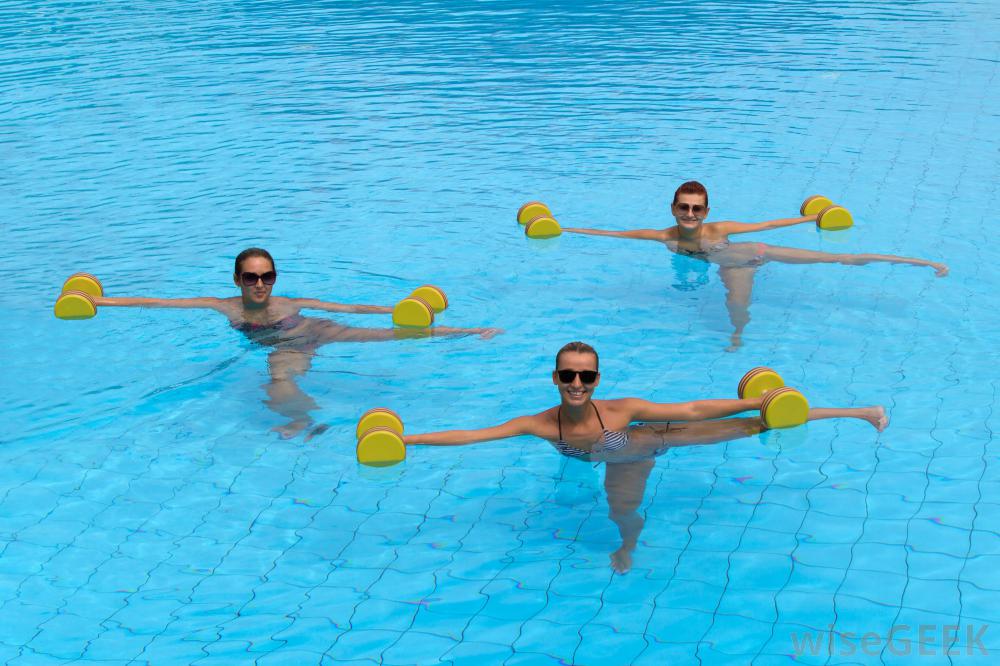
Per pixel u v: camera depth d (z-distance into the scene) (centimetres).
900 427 483
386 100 1161
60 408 527
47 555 409
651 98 1138
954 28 1465
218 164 950
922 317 605
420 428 502
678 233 741
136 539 419
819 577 377
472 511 433
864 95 1128
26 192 879
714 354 571
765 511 421
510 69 1289
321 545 412
